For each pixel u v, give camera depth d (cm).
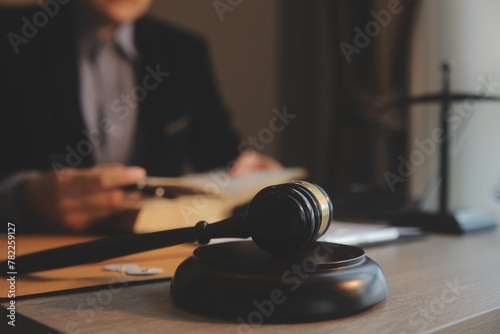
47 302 49
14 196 116
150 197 113
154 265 65
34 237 91
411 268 64
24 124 173
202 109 215
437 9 169
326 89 233
